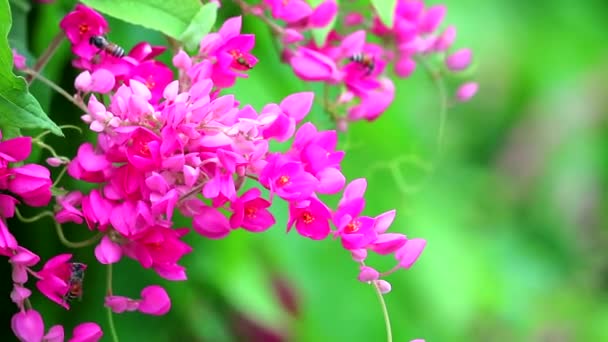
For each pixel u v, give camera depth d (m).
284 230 0.67
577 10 1.04
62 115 0.62
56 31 0.63
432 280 0.77
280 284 0.69
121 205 0.55
